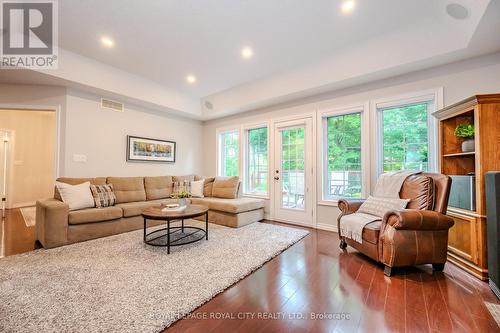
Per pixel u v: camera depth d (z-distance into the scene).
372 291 1.86
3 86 3.43
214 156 5.75
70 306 1.58
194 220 4.38
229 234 3.42
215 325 1.44
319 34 2.75
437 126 2.95
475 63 2.69
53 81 3.39
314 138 4.04
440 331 1.39
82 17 2.45
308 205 4.11
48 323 1.41
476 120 2.15
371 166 3.42
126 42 2.94
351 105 3.63
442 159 2.74
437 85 2.92
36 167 6.02
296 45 2.99
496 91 2.59
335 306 1.65
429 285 1.96
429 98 2.97
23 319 1.44
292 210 4.32
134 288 1.83
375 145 3.39
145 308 1.57
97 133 4.01
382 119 3.44
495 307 1.63
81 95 3.82
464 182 2.30
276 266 2.35
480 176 2.11
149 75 3.94
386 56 2.90
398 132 3.31
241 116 5.20
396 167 3.31
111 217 3.25
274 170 4.61
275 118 4.59
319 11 2.36
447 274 2.17
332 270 2.25
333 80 3.43
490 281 1.88
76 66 3.32
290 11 2.36
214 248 2.79
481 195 2.09
